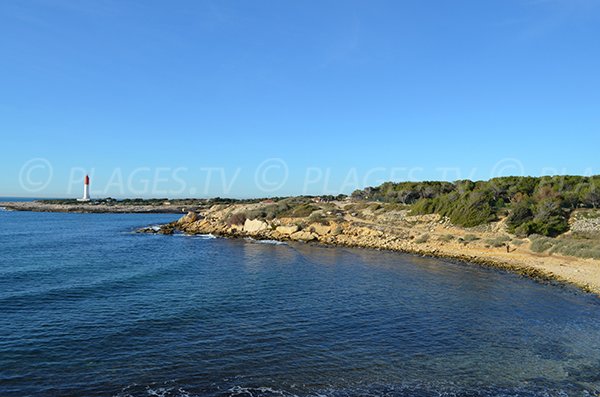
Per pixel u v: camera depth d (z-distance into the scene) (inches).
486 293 1206.9
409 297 1152.8
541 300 1129.4
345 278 1414.9
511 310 1032.8
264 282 1326.3
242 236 2817.4
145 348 745.6
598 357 738.8
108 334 810.8
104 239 2613.2
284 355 729.6
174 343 772.0
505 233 2186.3
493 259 1761.8
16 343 753.6
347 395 594.2
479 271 1561.3
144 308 992.2
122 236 2832.2
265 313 975.0
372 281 1366.9
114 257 1823.3
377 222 2869.1
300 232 2689.5
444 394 601.3
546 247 1844.2
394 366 693.9
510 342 810.8
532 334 858.1
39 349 729.6
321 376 652.1
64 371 647.8
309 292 1194.6
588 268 1501.0
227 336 816.3
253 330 853.8
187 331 837.8
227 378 637.9
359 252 2097.7
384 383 633.0
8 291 1122.7
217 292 1170.6
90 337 792.9
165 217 5575.8
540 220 2107.5
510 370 683.4
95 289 1168.8
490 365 701.9
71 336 795.4
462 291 1229.7
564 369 688.4
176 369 664.4
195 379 631.8
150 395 581.3
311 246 2341.3
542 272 1493.6
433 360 721.0
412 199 3585.1
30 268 1478.8
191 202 7800.2
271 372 661.9
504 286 1301.7
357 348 770.2
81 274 1390.3
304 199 4478.3
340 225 2753.4
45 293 1107.3
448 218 2628.0
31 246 2144.4
